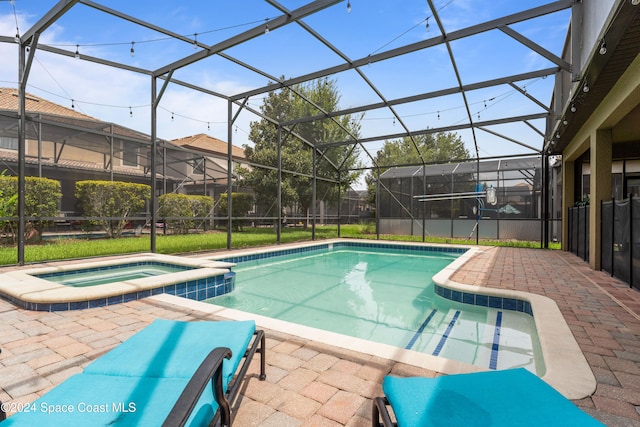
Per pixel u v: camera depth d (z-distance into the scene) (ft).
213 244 32.50
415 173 50.65
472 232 46.37
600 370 7.55
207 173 52.47
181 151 45.01
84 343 9.12
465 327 13.37
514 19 18.02
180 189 51.60
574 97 17.57
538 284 16.57
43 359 8.12
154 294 14.32
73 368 7.68
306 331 9.96
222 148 73.46
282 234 46.68
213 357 4.02
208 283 17.21
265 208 52.13
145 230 45.32
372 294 18.70
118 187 35.58
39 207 30.78
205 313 11.79
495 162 45.93
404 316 14.80
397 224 51.88
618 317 11.33
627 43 12.00
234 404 6.24
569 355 8.09
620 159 29.32
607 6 11.13
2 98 35.73
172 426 2.89
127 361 5.38
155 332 6.56
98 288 13.32
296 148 53.01
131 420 4.00
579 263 23.58
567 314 11.67
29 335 9.68
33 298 11.96
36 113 29.32
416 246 36.91
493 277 18.37
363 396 6.53
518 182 44.01
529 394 4.33
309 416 5.89
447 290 16.49
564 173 31.99
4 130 31.37
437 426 3.63
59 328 10.26
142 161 43.11
